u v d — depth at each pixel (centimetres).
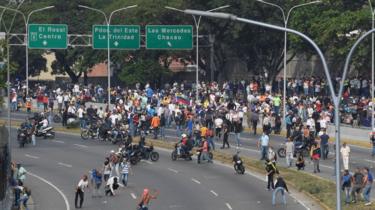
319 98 14538
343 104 14125
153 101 14825
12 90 17375
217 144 12181
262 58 18900
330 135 12694
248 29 18212
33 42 15412
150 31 15412
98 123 13350
